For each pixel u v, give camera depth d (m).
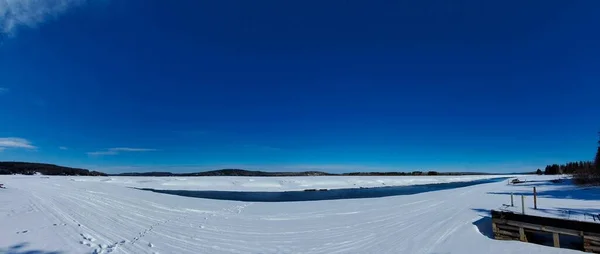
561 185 38.03
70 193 22.28
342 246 9.76
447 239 10.18
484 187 42.22
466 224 12.29
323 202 22.36
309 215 15.91
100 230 10.63
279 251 9.20
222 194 34.41
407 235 10.99
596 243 7.92
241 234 11.28
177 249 8.99
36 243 8.30
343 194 35.25
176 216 14.72
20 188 26.53
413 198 25.39
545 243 9.40
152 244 9.34
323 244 10.00
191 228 12.05
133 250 8.55
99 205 16.70
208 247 9.40
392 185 56.38
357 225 13.09
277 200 27.31
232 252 8.98
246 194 34.88
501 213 9.76
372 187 49.94
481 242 9.55
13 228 9.66
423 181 74.81
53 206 15.38
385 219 14.46
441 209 17.53
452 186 52.78
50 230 9.83
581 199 20.33
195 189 42.34
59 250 7.89
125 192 24.98
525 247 8.78
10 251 7.52
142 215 14.41
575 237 9.80
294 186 47.53
